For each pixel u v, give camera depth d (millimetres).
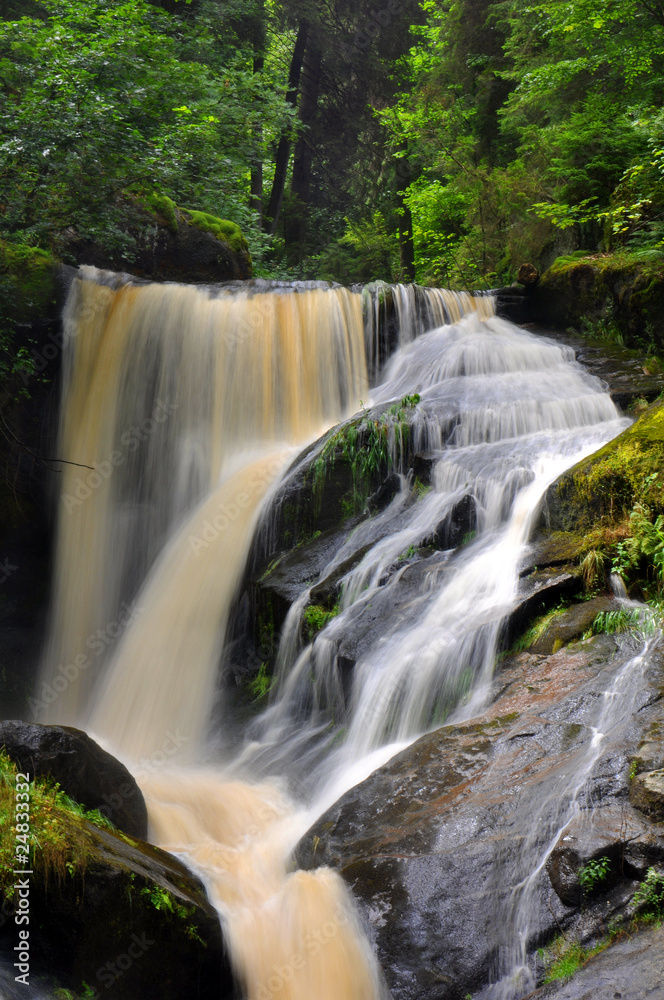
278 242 27844
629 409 10367
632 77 15188
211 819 6645
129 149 11461
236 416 12352
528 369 12195
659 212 13555
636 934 4129
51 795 5145
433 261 23625
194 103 16203
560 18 14758
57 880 4352
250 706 8812
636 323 12398
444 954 4523
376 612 8070
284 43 31453
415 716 6984
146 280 12781
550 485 8133
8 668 11594
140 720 9922
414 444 10195
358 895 4961
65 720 11234
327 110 29859
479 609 7363
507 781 5391
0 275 11289
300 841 5715
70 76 11367
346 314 12906
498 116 22094
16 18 17078
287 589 9148
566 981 3988
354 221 29891
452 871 4848
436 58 26109
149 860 5117
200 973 4812
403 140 24750
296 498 10234
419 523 9156
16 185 11258
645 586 7000
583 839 4527
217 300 12477
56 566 12062
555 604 7207
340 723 7711
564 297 13719
